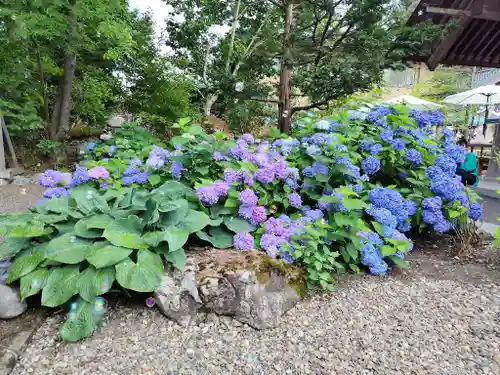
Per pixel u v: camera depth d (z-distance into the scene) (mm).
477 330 1900
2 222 2211
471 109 12461
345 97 4602
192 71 11500
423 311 2072
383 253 2410
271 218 2461
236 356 1708
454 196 2855
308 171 2693
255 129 6648
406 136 3066
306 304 2105
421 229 3223
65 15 5441
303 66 4875
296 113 5820
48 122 7273
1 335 1781
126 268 1860
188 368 1628
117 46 6754
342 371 1618
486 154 9602
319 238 2340
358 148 3066
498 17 4645
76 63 7871
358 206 2350
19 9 4621
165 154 2844
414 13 4633
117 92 9289
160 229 2168
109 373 1587
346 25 4488
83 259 1884
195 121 8547
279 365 1655
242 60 5414
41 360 1655
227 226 2395
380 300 2178
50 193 2607
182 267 1988
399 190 3047
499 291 2289
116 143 4145
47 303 1804
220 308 1933
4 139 6629
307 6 4703
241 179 2551
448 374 1596
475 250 2939
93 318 1824
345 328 1912
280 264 2123
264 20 8289
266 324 1889
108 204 2498
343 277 2445
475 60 5996
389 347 1772
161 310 1940
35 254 2002
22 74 6496
